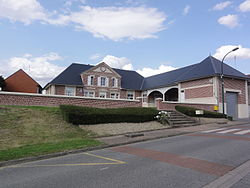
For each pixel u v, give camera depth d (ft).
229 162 17.13
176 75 90.27
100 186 12.66
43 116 36.55
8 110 35.50
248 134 32.50
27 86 118.11
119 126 38.73
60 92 85.40
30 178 14.66
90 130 34.81
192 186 12.28
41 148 23.26
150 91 100.27
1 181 14.21
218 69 68.69
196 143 25.91
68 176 14.79
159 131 37.76
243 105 71.97
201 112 48.80
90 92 92.53
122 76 111.55
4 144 24.80
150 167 16.33
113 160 19.13
